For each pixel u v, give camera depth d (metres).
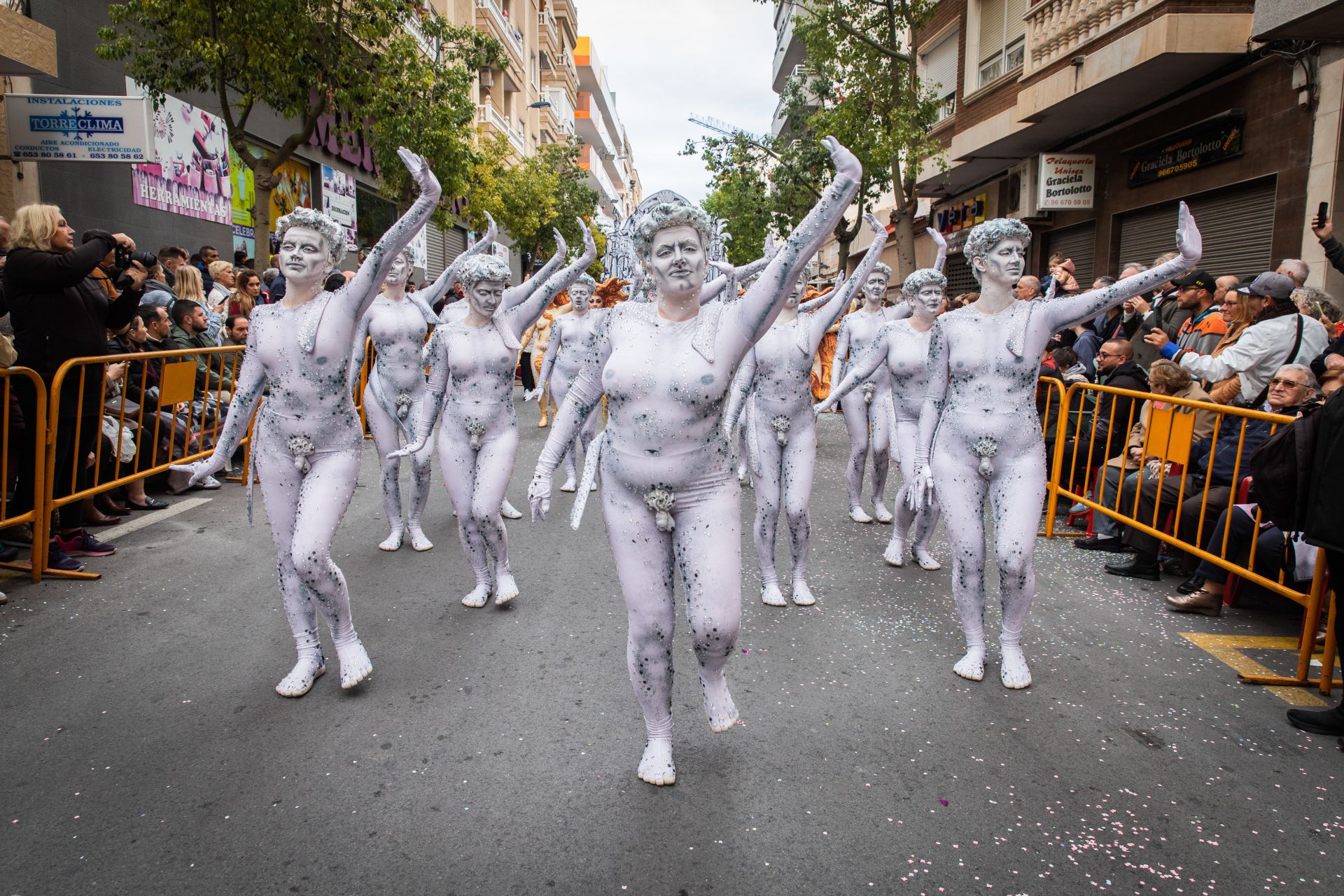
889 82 15.94
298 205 17.56
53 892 2.48
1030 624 4.77
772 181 21.12
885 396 6.96
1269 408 5.15
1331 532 3.34
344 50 11.39
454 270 6.43
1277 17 9.08
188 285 8.52
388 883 2.54
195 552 5.89
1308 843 2.76
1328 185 9.66
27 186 10.02
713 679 3.02
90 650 4.23
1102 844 2.74
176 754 3.26
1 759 3.21
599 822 2.84
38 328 5.39
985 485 4.04
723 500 2.87
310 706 3.68
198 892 2.49
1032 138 15.12
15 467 5.73
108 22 11.56
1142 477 5.65
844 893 2.50
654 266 2.79
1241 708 3.73
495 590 4.95
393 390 5.97
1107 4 11.89
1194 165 11.91
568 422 3.10
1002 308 3.97
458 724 3.52
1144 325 7.98
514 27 37.28
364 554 6.02
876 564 5.95
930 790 3.05
